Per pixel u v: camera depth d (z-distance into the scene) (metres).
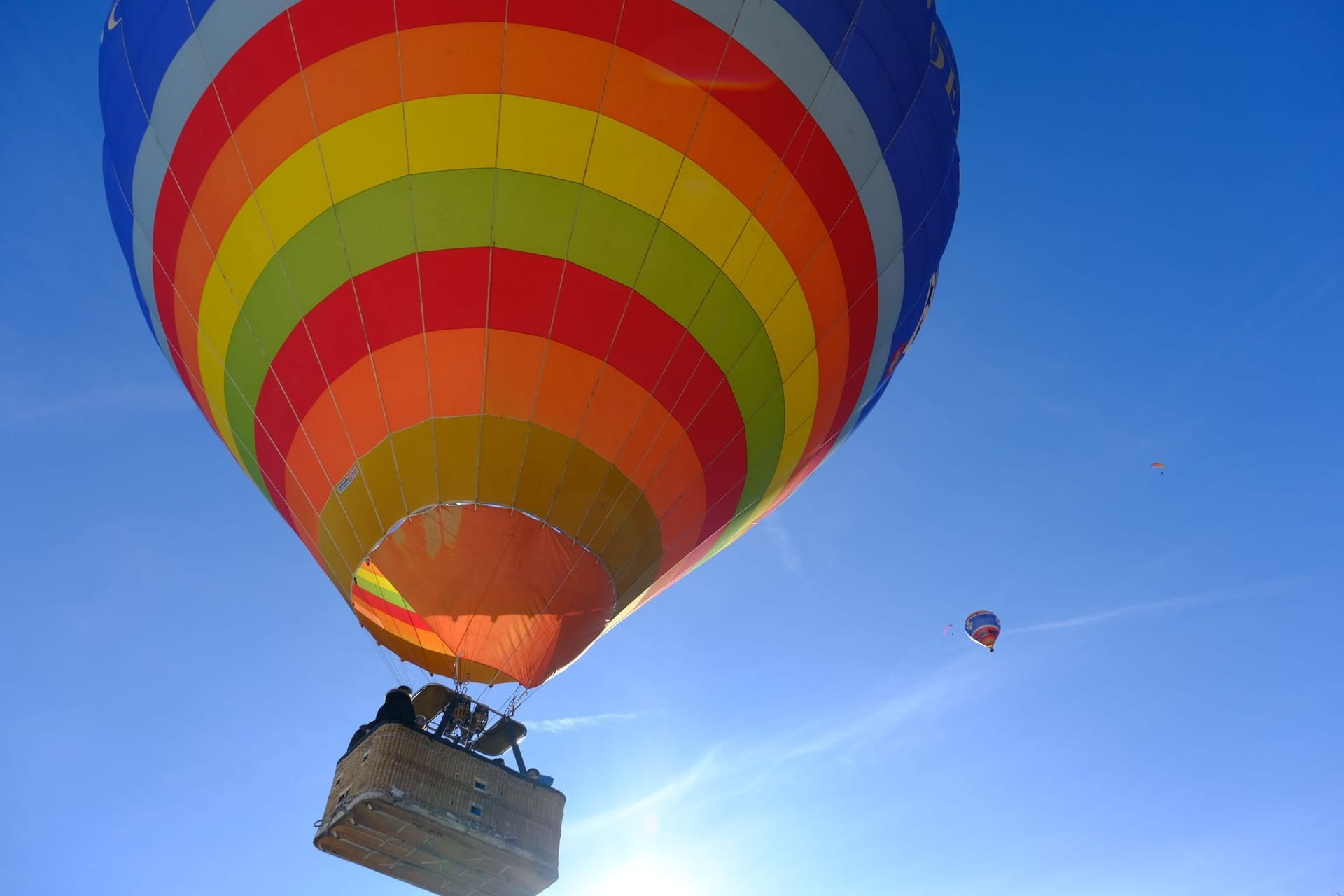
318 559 13.33
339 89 12.04
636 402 12.53
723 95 12.52
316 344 12.41
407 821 10.72
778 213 13.06
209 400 14.41
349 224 12.10
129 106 13.81
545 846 11.47
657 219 12.37
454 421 12.05
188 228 13.31
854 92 13.68
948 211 16.16
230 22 12.62
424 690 12.05
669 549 13.66
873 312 14.96
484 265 11.98
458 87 11.87
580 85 11.99
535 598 12.38
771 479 14.98
